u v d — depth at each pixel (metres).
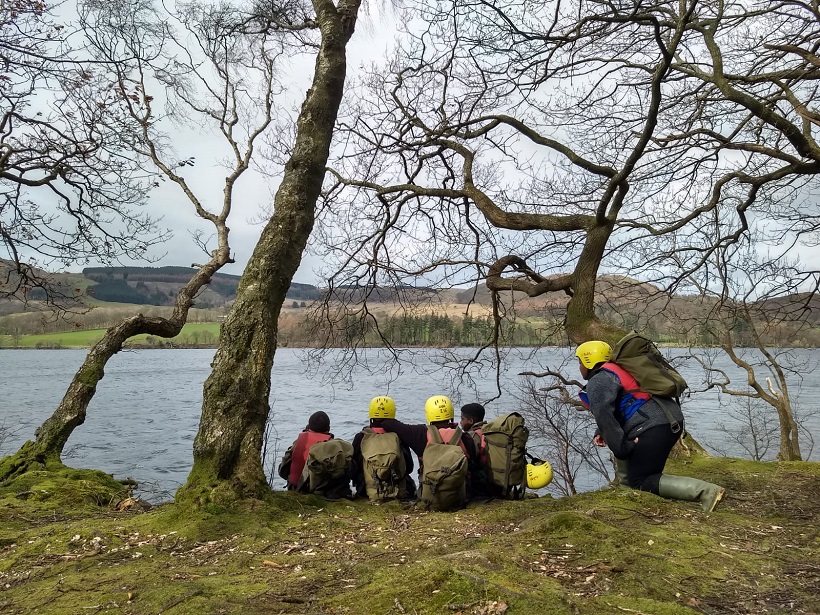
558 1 6.86
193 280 8.77
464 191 7.84
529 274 8.34
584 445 15.14
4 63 9.18
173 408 36.97
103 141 9.96
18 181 9.61
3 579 3.38
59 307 11.04
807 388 32.75
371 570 3.20
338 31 6.03
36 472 6.44
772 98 7.50
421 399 30.14
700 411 26.20
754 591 2.90
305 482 5.66
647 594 2.82
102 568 3.47
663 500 4.55
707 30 6.89
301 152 5.70
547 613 2.48
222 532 4.09
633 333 4.83
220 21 9.15
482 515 4.72
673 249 9.22
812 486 5.43
